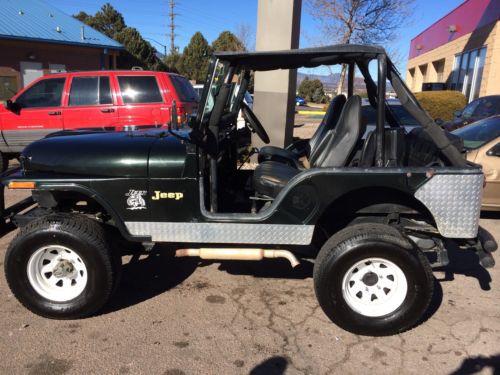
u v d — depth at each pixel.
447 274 4.22
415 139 3.65
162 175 3.22
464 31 16.70
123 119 7.76
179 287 3.90
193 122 3.14
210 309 3.54
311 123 18.33
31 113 7.84
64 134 3.94
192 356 2.95
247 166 5.06
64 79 7.88
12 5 23.14
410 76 28.00
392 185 3.06
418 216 3.40
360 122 3.32
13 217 3.55
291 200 3.16
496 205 5.48
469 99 15.97
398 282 3.12
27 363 2.85
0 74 19.59
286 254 3.32
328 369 2.84
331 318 3.17
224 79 3.32
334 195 3.11
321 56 3.29
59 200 3.62
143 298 3.71
